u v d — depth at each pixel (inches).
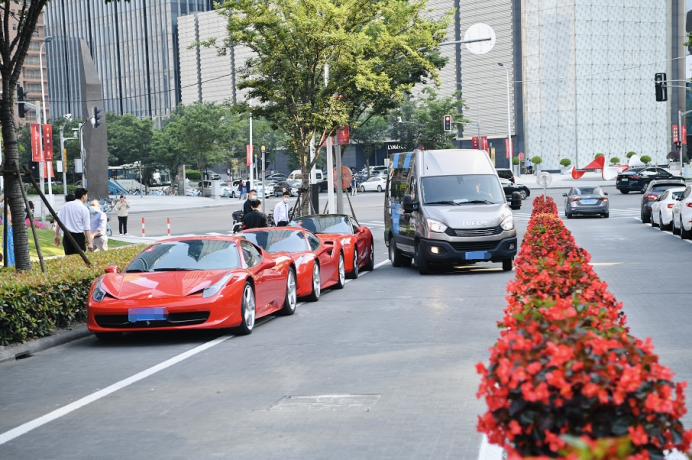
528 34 4133.9
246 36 1131.9
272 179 4411.9
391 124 4001.0
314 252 668.7
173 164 4101.9
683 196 1192.2
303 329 514.3
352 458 249.0
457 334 467.5
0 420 316.8
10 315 468.1
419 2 1291.8
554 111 4106.8
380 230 1598.2
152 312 473.7
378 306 605.6
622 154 4116.6
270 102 1251.8
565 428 140.8
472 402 312.0
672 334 445.1
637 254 946.1
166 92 5733.3
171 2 5634.8
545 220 642.2
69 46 6274.6
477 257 808.3
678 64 4168.3
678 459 229.8
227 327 489.4
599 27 4035.4
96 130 2903.5
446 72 4473.4
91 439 283.3
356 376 366.9
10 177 583.2
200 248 537.3
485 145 3654.0
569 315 181.9
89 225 762.2
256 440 273.0
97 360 440.5
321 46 1121.4
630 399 139.0
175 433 286.2
